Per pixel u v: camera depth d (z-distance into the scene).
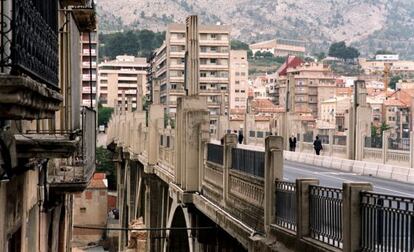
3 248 11.66
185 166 32.12
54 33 13.61
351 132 55.72
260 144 80.44
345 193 14.34
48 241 22.05
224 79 192.88
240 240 21.41
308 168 53.66
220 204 25.80
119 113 93.69
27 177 15.23
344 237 14.34
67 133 16.92
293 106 82.56
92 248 119.25
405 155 46.47
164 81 170.25
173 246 42.19
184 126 32.22
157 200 51.09
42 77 11.59
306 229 16.72
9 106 8.80
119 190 90.50
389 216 13.09
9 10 9.62
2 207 11.48
